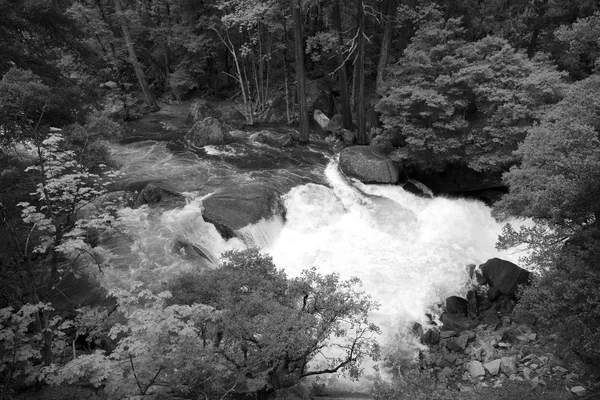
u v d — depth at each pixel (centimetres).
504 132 1791
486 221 1891
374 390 1036
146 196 1791
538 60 2028
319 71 3120
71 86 1282
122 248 1535
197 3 3144
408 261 1617
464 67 1903
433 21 2084
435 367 1232
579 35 1051
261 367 959
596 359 895
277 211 1775
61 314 1191
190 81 3388
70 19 1331
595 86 1050
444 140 1881
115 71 3334
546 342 1071
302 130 2462
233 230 1602
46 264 1022
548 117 1342
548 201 927
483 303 1441
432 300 1466
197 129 2469
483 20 2408
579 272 865
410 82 1981
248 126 2794
